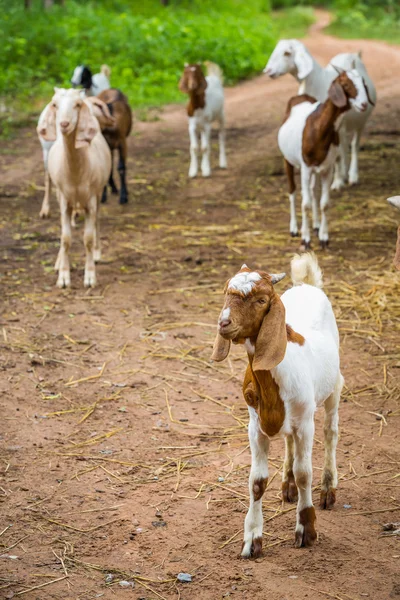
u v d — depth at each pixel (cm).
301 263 557
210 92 1490
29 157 1691
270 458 605
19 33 2561
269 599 440
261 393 448
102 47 2588
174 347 805
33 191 1436
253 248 1099
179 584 456
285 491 544
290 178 1120
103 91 1378
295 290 544
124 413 677
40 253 1095
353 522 517
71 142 888
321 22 4775
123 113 1321
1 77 2269
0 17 2616
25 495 552
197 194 1405
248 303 423
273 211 1280
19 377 736
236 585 453
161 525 516
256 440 468
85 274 970
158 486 566
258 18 3997
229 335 423
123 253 1095
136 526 516
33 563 477
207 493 556
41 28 2609
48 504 541
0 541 498
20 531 509
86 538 504
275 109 2198
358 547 489
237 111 2195
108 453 611
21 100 2169
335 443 535
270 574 462
